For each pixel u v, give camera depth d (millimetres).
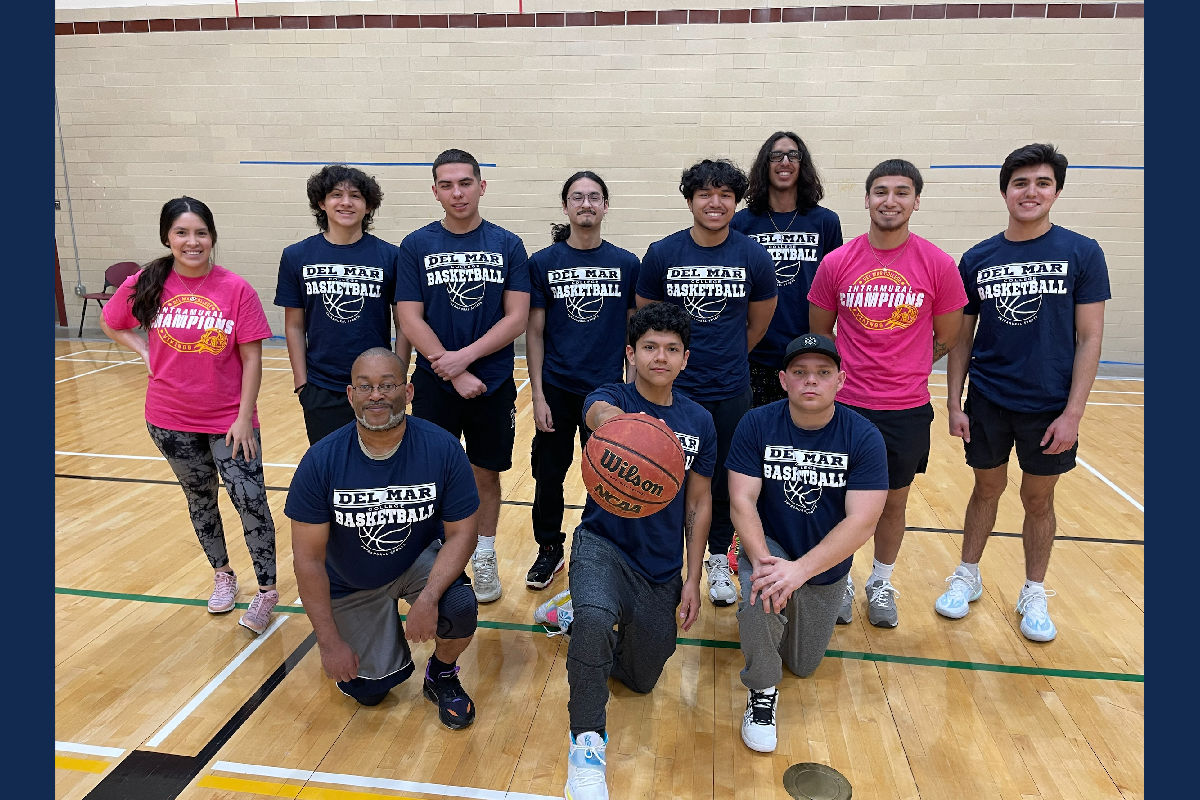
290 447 5184
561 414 3141
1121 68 6879
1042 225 2674
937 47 7031
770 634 2209
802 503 2328
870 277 2699
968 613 3076
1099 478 4660
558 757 2234
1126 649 2811
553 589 3262
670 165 7539
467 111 7617
